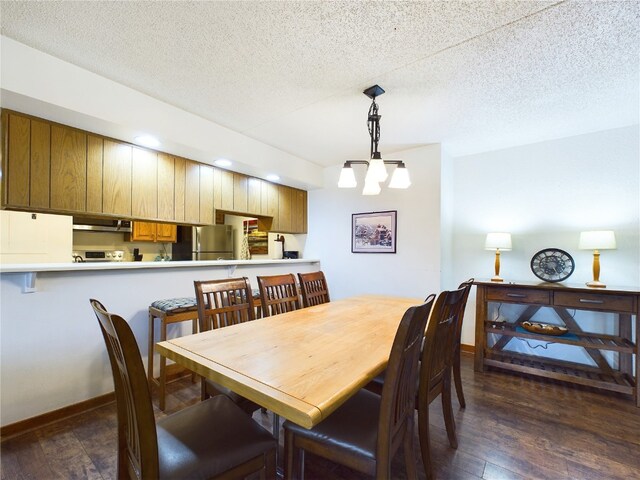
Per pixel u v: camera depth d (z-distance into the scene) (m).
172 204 2.86
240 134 3.05
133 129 2.25
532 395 2.38
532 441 1.79
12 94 1.73
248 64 1.89
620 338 2.57
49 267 1.89
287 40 1.66
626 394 2.39
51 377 1.98
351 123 2.77
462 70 1.92
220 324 1.86
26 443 1.74
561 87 2.11
